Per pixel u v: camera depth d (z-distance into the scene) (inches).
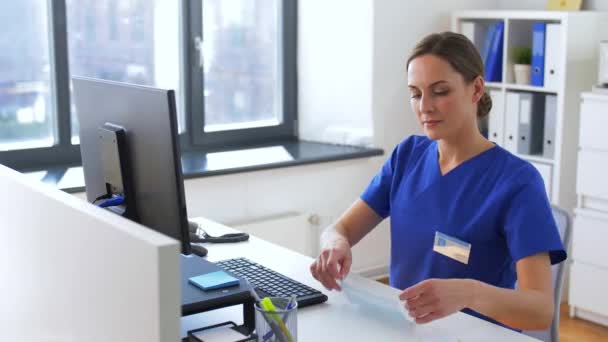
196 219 106.5
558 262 73.5
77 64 148.6
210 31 163.9
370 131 167.2
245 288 66.2
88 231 48.1
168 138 62.9
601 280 146.8
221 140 167.6
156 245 41.8
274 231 153.1
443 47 75.2
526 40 165.0
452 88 75.0
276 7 173.0
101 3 149.6
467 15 167.8
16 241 59.8
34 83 144.8
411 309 65.8
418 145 85.4
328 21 169.8
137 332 44.1
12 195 59.4
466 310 77.2
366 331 68.9
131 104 67.1
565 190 155.6
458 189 78.5
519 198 74.0
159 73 158.9
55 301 54.1
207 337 63.9
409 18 169.0
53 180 134.5
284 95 175.9
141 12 154.6
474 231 76.4
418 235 81.0
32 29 143.0
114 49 152.5
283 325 61.1
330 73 171.3
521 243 72.2
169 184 64.1
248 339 63.7
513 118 160.7
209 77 165.5
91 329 49.3
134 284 43.9
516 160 76.7
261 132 173.5
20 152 143.1
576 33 150.9
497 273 77.1
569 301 152.9
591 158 144.9
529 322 68.4
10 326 63.7
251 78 171.8
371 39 163.6
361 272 172.6
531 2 175.8
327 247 80.9
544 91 157.2
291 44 174.7
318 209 162.6
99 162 74.0
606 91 143.9
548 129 155.4
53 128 148.0
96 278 47.9
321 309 74.2
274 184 155.3
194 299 63.6
